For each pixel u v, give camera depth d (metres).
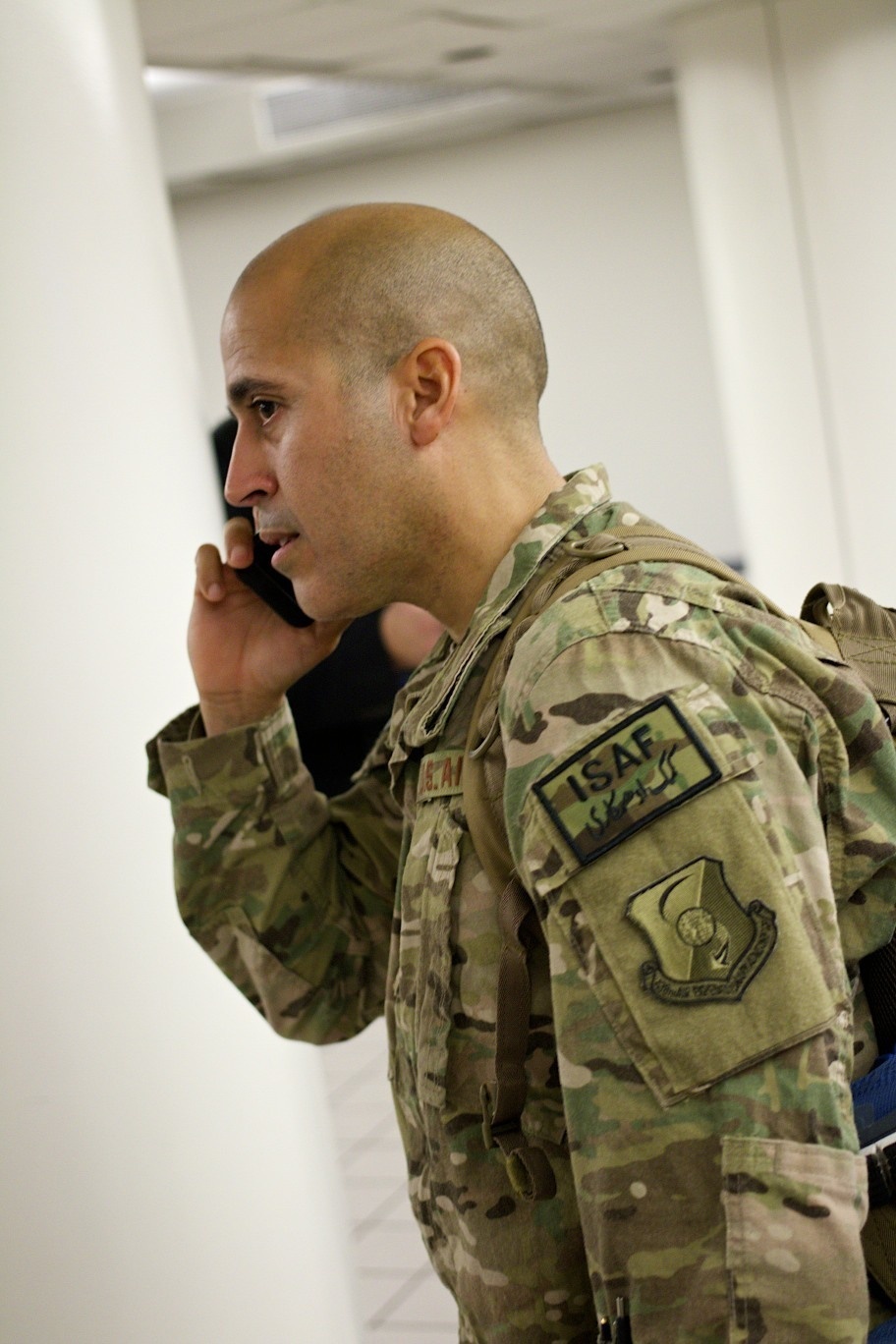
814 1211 1.34
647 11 7.47
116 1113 2.43
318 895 2.21
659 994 1.39
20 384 2.38
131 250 2.62
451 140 11.88
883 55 7.16
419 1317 4.17
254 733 2.14
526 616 1.65
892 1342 1.52
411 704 1.89
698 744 1.42
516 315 1.80
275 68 7.48
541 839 1.45
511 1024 1.55
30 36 2.46
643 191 11.77
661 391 12.01
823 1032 1.39
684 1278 1.36
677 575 1.57
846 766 1.55
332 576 1.78
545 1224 1.60
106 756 2.46
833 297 7.46
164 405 2.66
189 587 2.67
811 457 7.63
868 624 1.79
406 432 1.73
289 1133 2.79
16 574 2.36
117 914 2.46
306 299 1.73
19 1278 2.32
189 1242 2.52
